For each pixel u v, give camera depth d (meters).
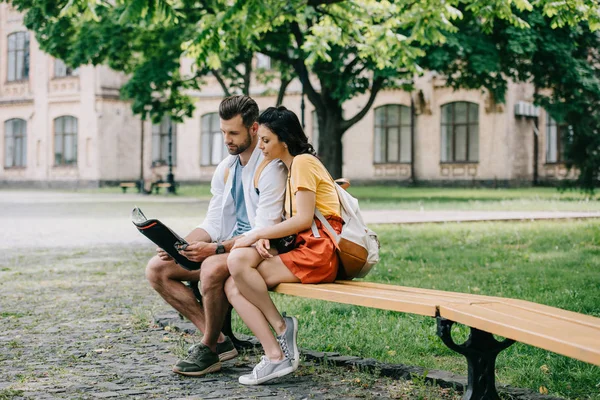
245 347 5.04
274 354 4.21
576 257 9.64
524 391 3.83
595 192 27.27
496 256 9.92
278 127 4.34
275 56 24.34
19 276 8.77
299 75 24.80
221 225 4.83
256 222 4.39
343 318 5.93
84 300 7.08
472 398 3.38
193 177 44.16
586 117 24.41
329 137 26.05
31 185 45.78
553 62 23.75
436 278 7.94
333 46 23.97
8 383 4.16
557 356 4.60
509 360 4.56
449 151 38.94
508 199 25.52
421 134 39.34
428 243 11.67
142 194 35.16
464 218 16.47
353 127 40.88
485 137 37.94
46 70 44.91
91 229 15.51
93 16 9.83
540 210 19.36
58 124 45.00
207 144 43.91
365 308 6.26
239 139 4.52
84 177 43.59
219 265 4.29
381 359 4.69
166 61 26.66
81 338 5.39
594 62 25.00
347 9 13.72
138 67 26.91
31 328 5.75
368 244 4.34
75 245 12.39
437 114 39.00
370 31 14.12
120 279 8.53
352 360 4.52
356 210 4.38
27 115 45.78
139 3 9.45
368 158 40.59
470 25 22.72
